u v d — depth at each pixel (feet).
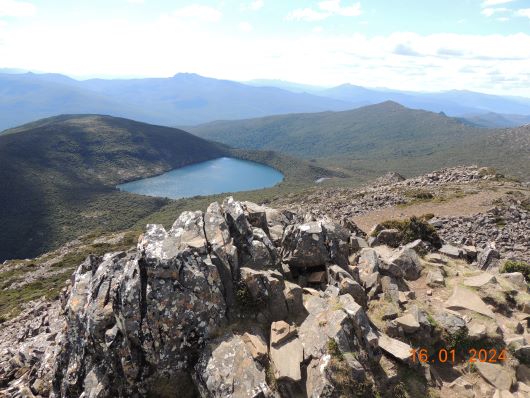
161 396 53.78
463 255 106.22
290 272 72.90
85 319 59.57
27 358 81.25
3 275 313.53
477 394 57.77
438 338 64.59
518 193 210.38
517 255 130.00
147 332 54.24
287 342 55.42
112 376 54.70
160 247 60.49
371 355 55.72
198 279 57.88
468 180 266.98
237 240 69.67
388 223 116.16
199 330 56.03
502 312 75.25
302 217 97.04
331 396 48.24
